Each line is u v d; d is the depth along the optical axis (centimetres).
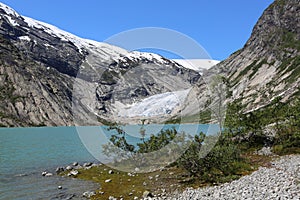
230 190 1617
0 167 2864
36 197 1786
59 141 5822
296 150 2973
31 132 9256
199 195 1570
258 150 3130
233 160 2289
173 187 1792
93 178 2219
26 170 2698
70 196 1778
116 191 1806
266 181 1761
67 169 2658
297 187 1570
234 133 3362
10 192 1908
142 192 1725
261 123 3462
